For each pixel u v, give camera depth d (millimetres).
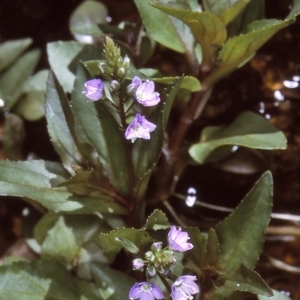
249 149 247
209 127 244
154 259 192
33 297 221
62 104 218
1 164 217
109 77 202
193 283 196
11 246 257
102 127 229
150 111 237
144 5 236
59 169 221
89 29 249
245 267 211
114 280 225
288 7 259
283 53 258
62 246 238
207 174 260
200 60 245
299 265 259
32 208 259
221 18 223
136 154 228
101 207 224
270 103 257
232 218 220
